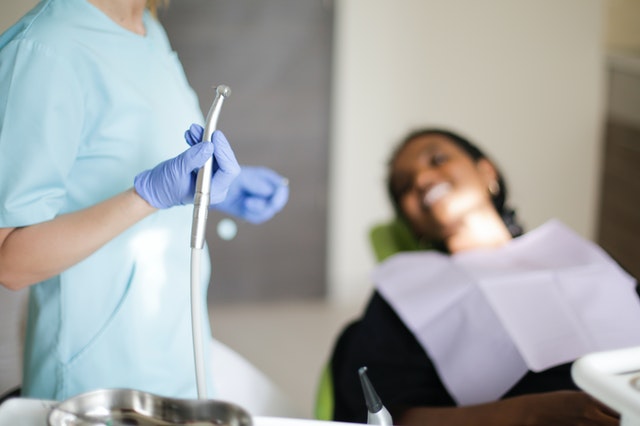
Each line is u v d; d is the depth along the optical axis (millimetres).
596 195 3445
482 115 3402
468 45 3326
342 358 1746
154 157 1232
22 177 1075
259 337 3164
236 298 3455
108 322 1226
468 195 1859
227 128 3285
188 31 3172
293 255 3445
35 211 1081
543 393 1385
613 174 3219
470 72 3354
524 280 1619
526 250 1750
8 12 2041
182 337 1302
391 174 1916
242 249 3400
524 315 1560
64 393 1246
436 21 3293
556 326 1534
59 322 1222
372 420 946
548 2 3303
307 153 3355
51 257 1068
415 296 1658
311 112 3316
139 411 870
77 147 1150
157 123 1236
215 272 3414
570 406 1310
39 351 1249
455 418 1423
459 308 1616
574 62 3357
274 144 3328
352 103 3328
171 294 1275
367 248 3471
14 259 1079
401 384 1594
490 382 1525
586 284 1611
